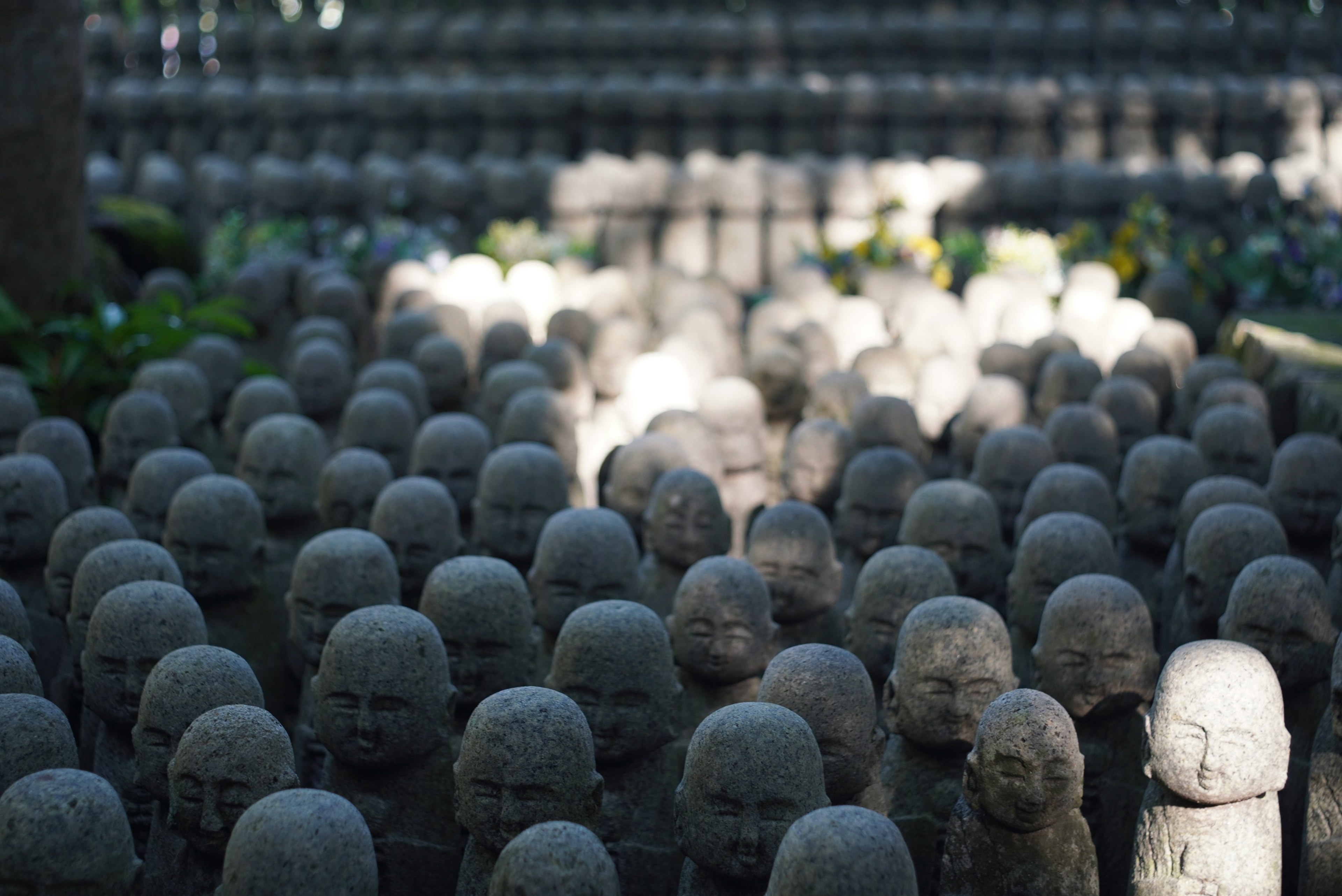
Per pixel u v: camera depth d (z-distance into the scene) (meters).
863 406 7.12
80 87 8.35
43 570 5.71
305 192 13.23
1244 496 5.62
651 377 7.57
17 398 6.73
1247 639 4.55
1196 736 3.71
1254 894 3.76
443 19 16.47
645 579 5.86
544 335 9.98
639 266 12.73
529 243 11.82
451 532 5.76
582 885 3.15
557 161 13.15
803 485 6.75
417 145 14.59
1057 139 14.52
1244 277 11.07
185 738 3.69
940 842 4.26
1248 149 14.13
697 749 3.62
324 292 9.99
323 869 3.21
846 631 5.10
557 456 6.20
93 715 4.90
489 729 3.67
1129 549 6.25
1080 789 3.75
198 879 3.73
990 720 3.77
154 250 11.88
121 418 6.85
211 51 16.41
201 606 5.61
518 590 4.72
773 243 12.68
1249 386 7.21
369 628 4.14
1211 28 15.15
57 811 3.21
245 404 7.42
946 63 15.40
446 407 8.36
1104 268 10.43
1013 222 12.81
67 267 8.55
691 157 13.47
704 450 6.86
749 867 3.53
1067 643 4.55
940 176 12.73
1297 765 4.57
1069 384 7.82
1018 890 3.77
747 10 16.12
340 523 6.18
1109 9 15.77
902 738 4.50
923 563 4.98
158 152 15.23
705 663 4.82
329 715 4.16
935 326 8.98
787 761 3.54
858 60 15.45
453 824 4.32
